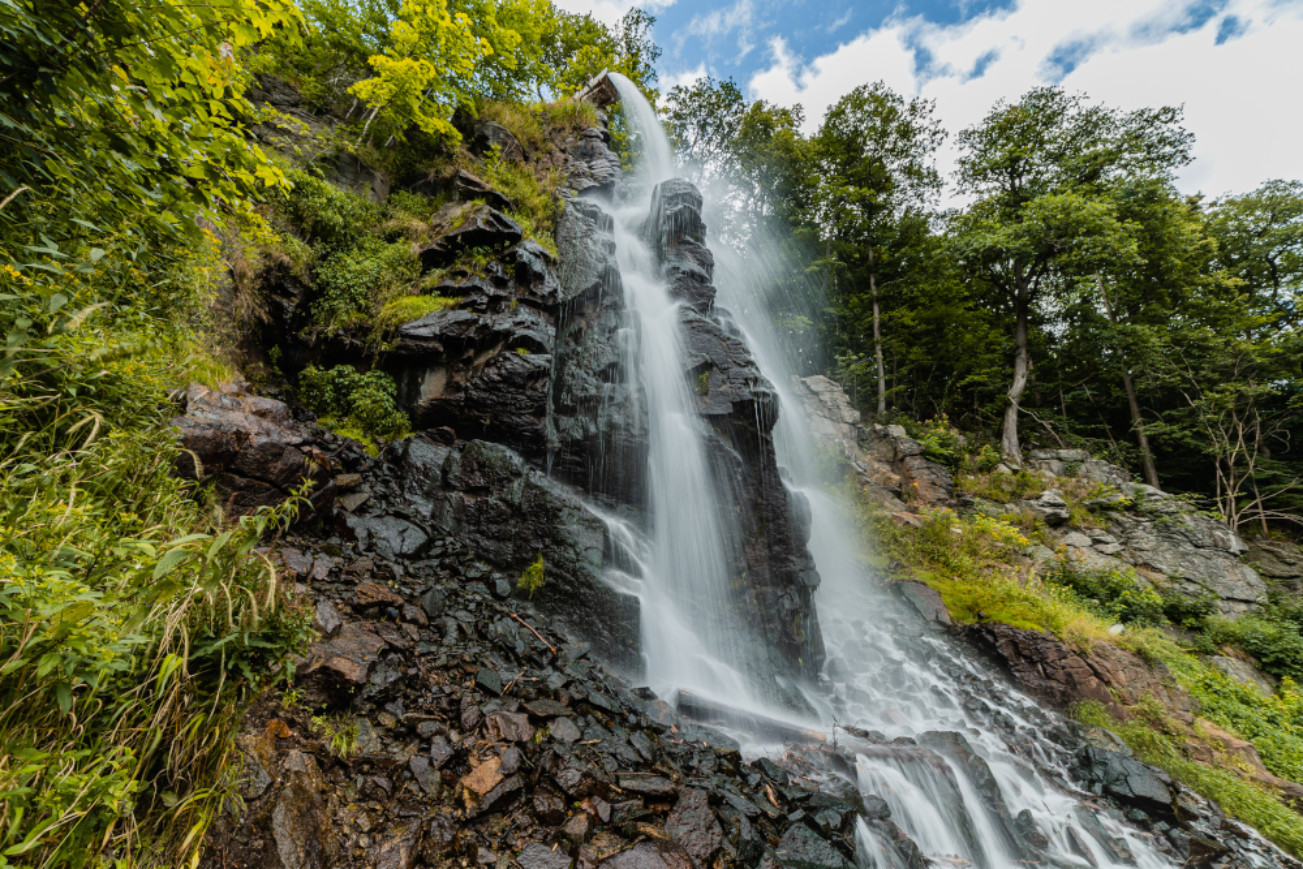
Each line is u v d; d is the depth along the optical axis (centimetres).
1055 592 1242
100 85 215
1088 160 2202
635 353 857
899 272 2462
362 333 739
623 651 551
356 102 1096
